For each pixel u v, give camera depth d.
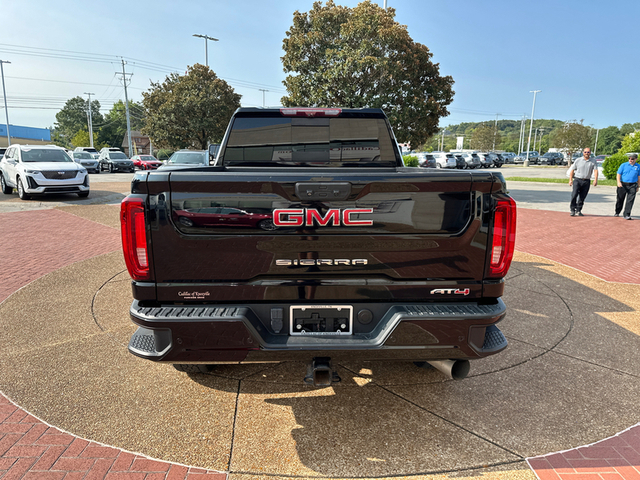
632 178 11.84
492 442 2.77
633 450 2.70
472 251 2.55
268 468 2.52
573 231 10.20
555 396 3.31
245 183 2.38
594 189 22.80
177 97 34.62
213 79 36.03
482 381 3.52
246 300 2.54
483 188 2.49
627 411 3.12
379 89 15.33
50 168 14.43
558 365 3.79
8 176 15.84
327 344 2.52
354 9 15.50
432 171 2.79
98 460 2.56
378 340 2.54
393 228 2.47
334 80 15.02
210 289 2.51
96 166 33.81
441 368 3.00
